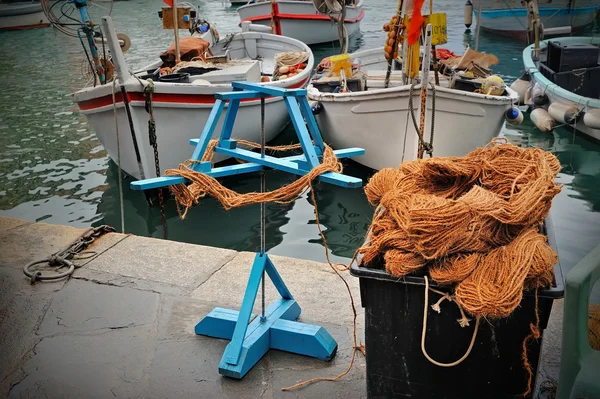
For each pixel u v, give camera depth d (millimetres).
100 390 2971
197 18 11914
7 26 25953
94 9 29375
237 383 2988
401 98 7195
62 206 7664
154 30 24375
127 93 6707
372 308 2377
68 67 17188
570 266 5746
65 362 3199
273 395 2898
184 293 3855
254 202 2818
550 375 2875
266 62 12477
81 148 9875
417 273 2277
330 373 3045
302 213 7398
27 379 3068
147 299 3795
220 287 3910
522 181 2445
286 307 3420
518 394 2348
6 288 3957
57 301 3797
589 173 8523
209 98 7285
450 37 19891
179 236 6824
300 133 2871
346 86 8477
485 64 8930
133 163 7383
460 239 2205
